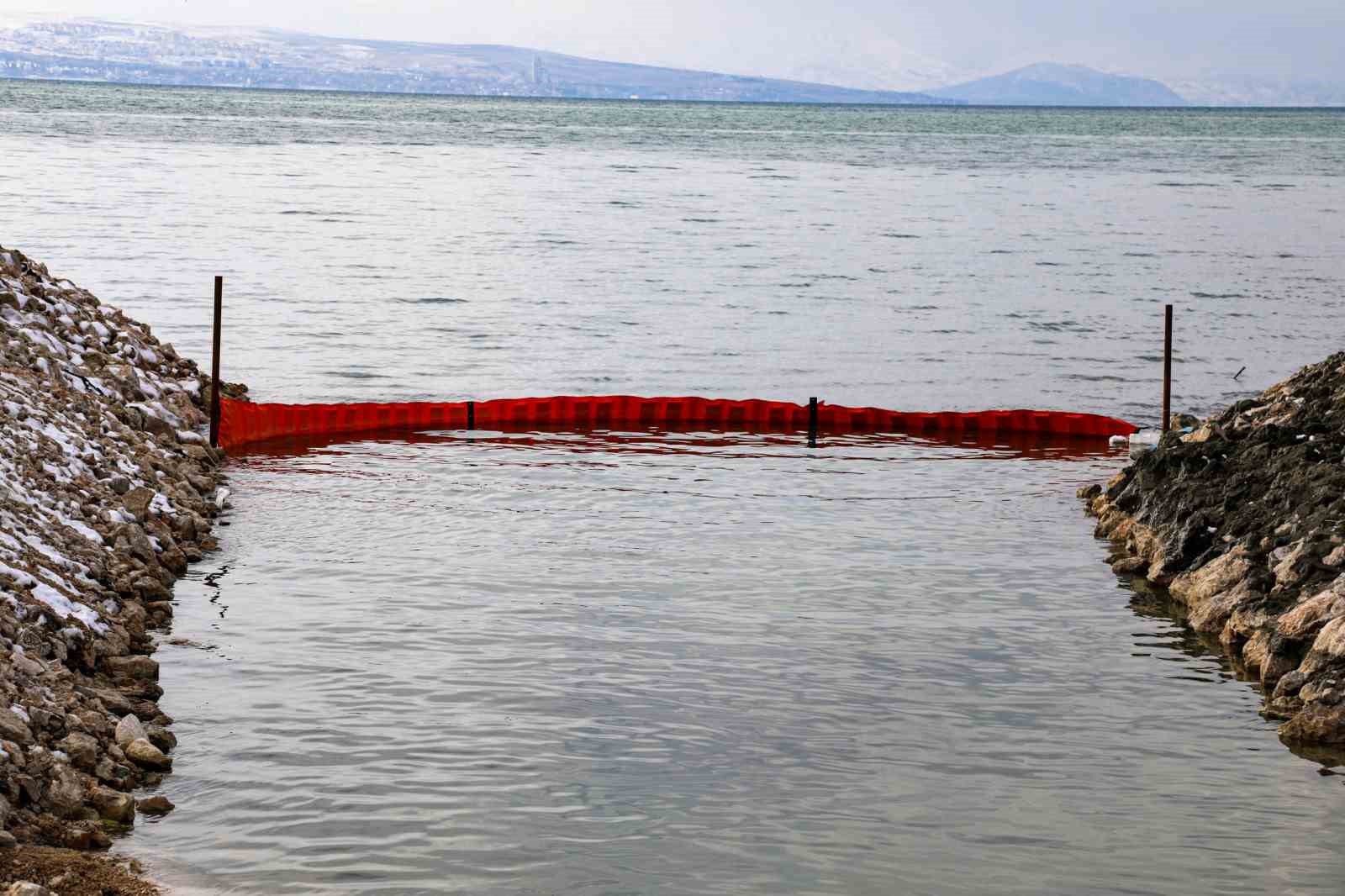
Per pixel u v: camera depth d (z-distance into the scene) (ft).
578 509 63.67
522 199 240.53
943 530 62.03
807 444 79.92
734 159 397.80
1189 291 145.79
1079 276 156.56
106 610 44.91
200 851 32.19
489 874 31.55
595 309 125.39
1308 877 32.22
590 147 451.53
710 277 148.25
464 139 482.69
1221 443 61.57
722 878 31.63
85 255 146.20
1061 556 58.34
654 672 43.55
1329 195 293.64
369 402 87.66
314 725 39.01
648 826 33.83
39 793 33.09
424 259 155.12
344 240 170.81
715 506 64.75
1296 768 38.22
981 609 51.13
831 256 170.30
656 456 75.51
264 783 35.53
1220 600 49.70
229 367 95.45
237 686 41.65
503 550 56.65
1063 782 36.94
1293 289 148.15
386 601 49.75
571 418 85.40
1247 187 319.47
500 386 93.40
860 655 45.78
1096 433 84.53
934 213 233.55
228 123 532.32
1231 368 104.63
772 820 34.32
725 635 47.14
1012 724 40.68
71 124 461.78
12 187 220.23
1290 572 48.67
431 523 60.59
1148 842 33.73
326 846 32.50
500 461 73.31
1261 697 43.45
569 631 47.03
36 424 56.59
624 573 53.83
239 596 50.08
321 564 54.19
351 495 65.21
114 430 63.52
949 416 85.66
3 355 63.67
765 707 41.22
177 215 190.39
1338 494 52.24
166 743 37.32
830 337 115.24
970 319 125.80
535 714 40.09
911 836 33.73
